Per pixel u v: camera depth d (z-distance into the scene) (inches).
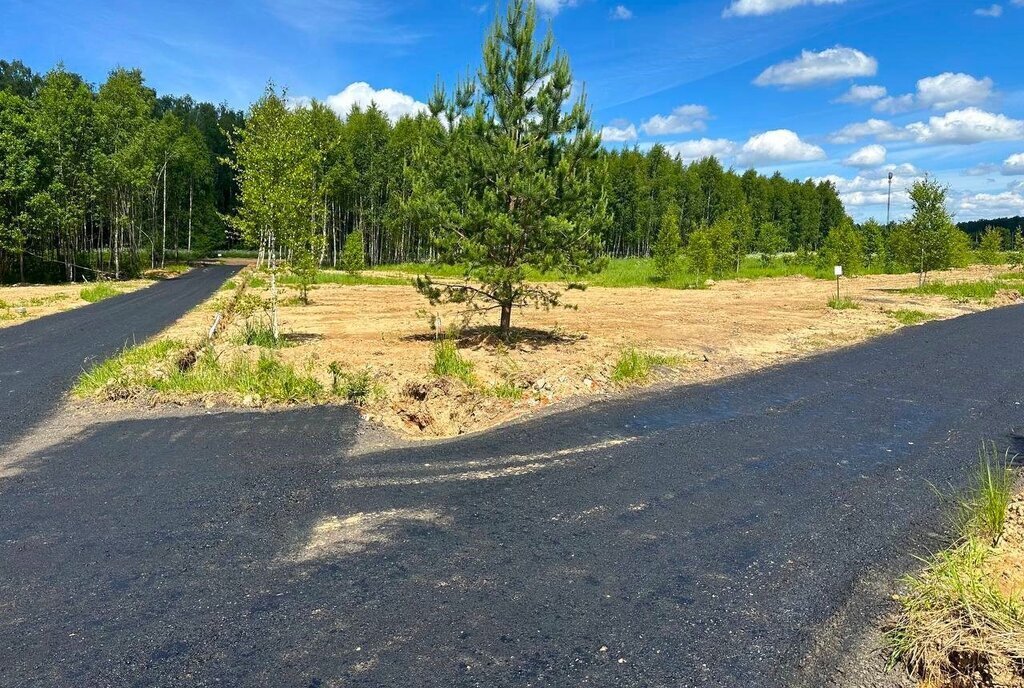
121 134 1521.9
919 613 129.2
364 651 122.1
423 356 414.6
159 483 212.5
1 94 1232.8
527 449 245.9
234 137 2844.5
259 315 636.7
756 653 120.9
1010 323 605.0
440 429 279.6
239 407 301.9
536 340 488.4
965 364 416.5
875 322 624.1
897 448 250.5
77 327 594.9
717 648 122.4
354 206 2144.4
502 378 339.6
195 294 987.9
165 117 2027.6
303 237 484.7
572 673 114.9
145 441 255.9
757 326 598.5
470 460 233.9
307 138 753.6
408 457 237.0
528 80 435.8
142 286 1189.7
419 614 134.8
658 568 154.7
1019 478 215.8
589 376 348.8
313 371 363.3
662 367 392.2
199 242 2385.6
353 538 171.8
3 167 1211.2
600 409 304.2
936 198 993.5
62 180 1337.4
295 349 450.3
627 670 115.7
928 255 1001.5
